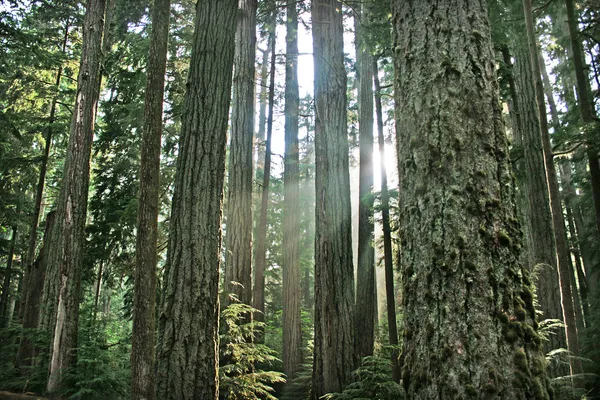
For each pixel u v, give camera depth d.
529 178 10.77
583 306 17.00
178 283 6.41
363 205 11.56
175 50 14.00
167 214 14.92
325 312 8.99
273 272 21.00
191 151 6.92
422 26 3.04
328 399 8.48
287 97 16.27
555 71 19.28
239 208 11.93
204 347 6.24
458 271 2.51
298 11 15.30
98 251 13.29
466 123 2.77
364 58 12.66
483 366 2.31
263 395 10.12
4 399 7.00
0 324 13.73
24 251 18.02
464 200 2.63
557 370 7.93
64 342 7.86
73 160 9.08
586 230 15.13
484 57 2.92
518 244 2.61
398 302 18.31
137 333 4.73
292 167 15.59
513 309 2.43
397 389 6.13
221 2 7.50
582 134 8.41
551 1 9.75
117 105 13.74
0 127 12.43
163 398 5.95
